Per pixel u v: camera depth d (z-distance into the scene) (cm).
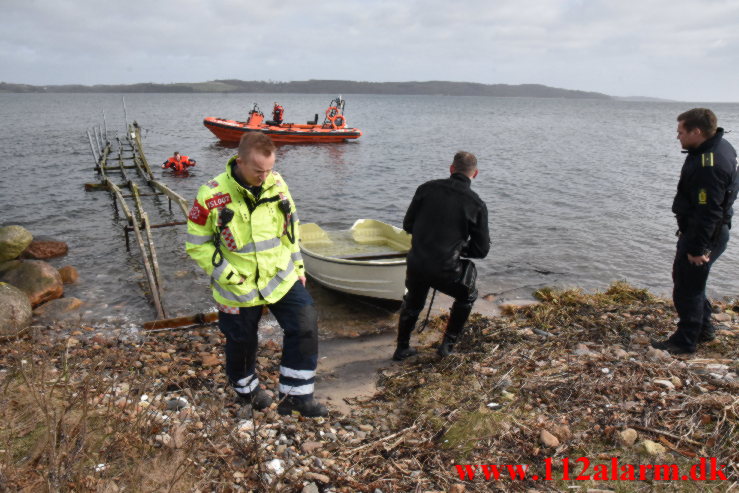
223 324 349
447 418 363
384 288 643
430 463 317
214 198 312
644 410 357
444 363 464
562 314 593
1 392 333
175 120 5741
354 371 491
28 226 1157
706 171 396
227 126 2936
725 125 7219
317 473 306
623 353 464
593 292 796
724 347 474
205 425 325
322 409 379
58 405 329
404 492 292
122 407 342
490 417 354
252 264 330
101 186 1605
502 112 11156
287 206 338
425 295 471
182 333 587
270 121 3200
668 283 862
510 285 823
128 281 794
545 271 902
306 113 8544
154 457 289
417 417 372
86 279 801
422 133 4550
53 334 583
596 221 1281
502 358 461
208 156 2628
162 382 424
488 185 1823
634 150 3222
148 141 3312
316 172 2125
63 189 1609
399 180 1970
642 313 591
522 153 2964
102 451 286
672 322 556
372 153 2850
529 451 322
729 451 307
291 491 284
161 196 1520
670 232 1184
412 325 488
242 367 364
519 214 1353
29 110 8075
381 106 13850
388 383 446
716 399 356
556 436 333
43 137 3359
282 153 2750
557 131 5203
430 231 431
